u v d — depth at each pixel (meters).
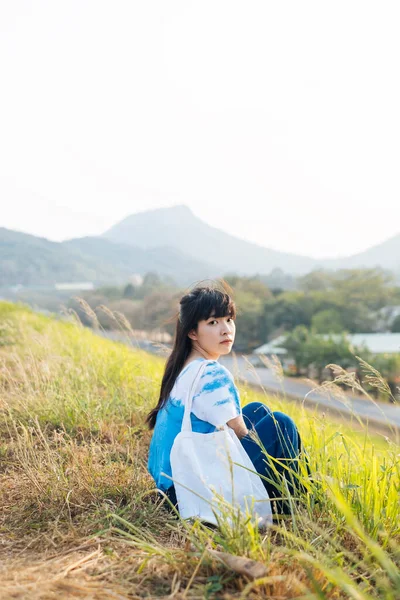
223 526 2.72
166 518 3.26
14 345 9.24
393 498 3.14
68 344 9.11
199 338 3.37
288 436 3.33
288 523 3.22
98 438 4.86
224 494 3.01
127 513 3.30
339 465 3.57
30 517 3.28
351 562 2.72
